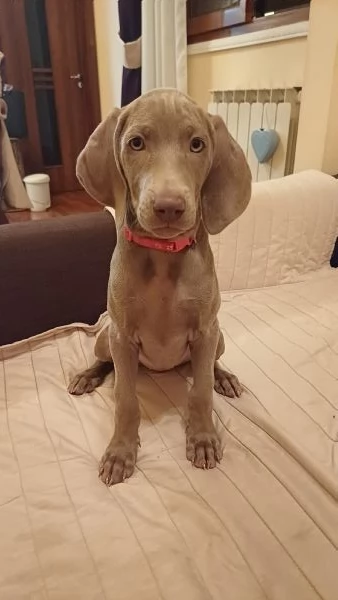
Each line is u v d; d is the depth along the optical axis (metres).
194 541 0.41
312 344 0.68
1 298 0.68
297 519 0.42
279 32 1.04
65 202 2.00
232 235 0.83
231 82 1.24
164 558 0.40
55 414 0.56
